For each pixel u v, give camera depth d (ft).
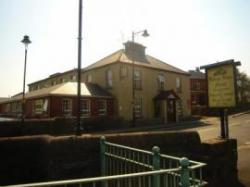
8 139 23.63
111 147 24.20
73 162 23.58
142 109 102.58
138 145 25.48
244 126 78.48
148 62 112.37
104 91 101.40
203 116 135.33
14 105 120.06
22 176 23.68
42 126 62.18
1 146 23.26
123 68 98.27
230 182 25.73
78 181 10.62
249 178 26.99
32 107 98.17
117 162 22.93
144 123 92.32
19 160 23.77
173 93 106.11
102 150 24.40
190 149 27.58
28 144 24.23
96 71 109.19
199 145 27.07
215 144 26.00
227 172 26.35
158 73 110.73
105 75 103.40
